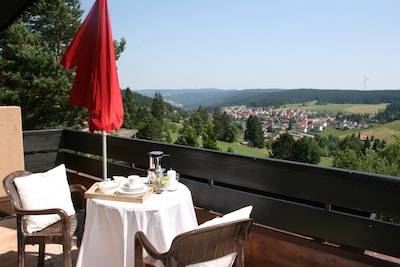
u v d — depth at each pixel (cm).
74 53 249
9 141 377
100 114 244
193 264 159
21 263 225
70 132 429
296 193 244
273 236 253
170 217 211
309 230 240
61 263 276
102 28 241
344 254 224
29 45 934
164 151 327
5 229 346
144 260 185
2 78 966
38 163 418
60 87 947
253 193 272
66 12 1078
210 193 295
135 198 212
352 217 221
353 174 218
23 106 951
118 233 205
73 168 430
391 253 208
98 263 211
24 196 230
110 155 381
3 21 356
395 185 202
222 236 159
